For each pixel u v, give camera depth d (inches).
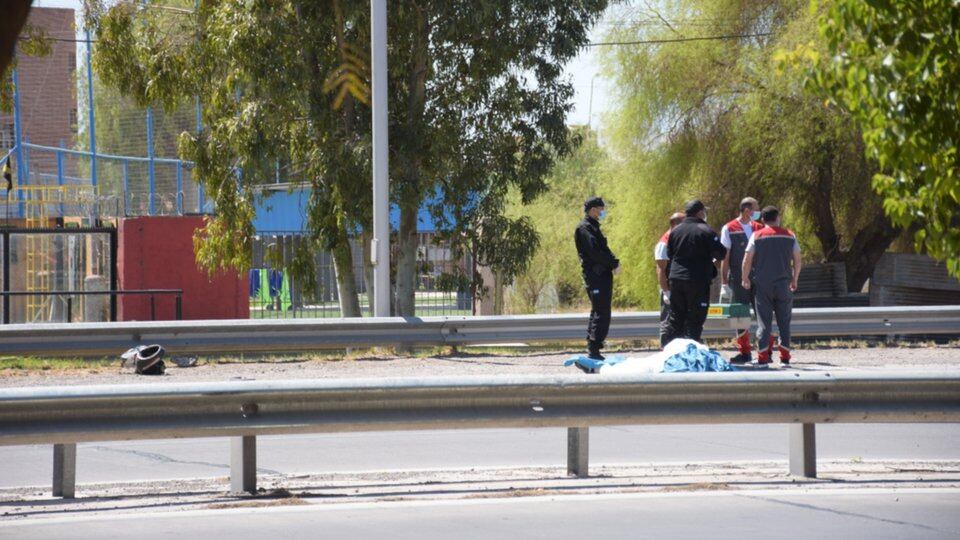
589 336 887.1
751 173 1893.5
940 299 1676.9
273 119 1402.6
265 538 401.1
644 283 2031.3
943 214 406.3
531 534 408.8
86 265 1684.3
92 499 472.4
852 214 1877.5
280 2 1339.8
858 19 400.2
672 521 430.6
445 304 1732.3
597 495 479.2
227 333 979.3
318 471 553.0
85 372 907.4
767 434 685.9
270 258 1537.9
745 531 415.2
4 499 475.8
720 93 1861.5
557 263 2807.6
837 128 1658.5
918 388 505.7
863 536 407.5
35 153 3422.7
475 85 1464.1
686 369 690.8
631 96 1955.0
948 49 392.2
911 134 394.6
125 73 1584.6
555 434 688.4
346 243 1510.8
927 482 513.3
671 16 1962.4
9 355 921.5
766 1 1879.9
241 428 453.1
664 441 657.0
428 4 1380.4
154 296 1542.8
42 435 431.5
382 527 419.2
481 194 1551.4
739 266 941.8
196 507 454.0
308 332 1003.3
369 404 466.6
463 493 484.1
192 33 1519.4
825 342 1187.9
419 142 1402.6
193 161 1541.6
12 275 1628.9
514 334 1064.2
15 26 154.3
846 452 616.7
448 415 472.1
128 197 2201.0
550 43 1467.8
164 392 440.8
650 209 1985.7
